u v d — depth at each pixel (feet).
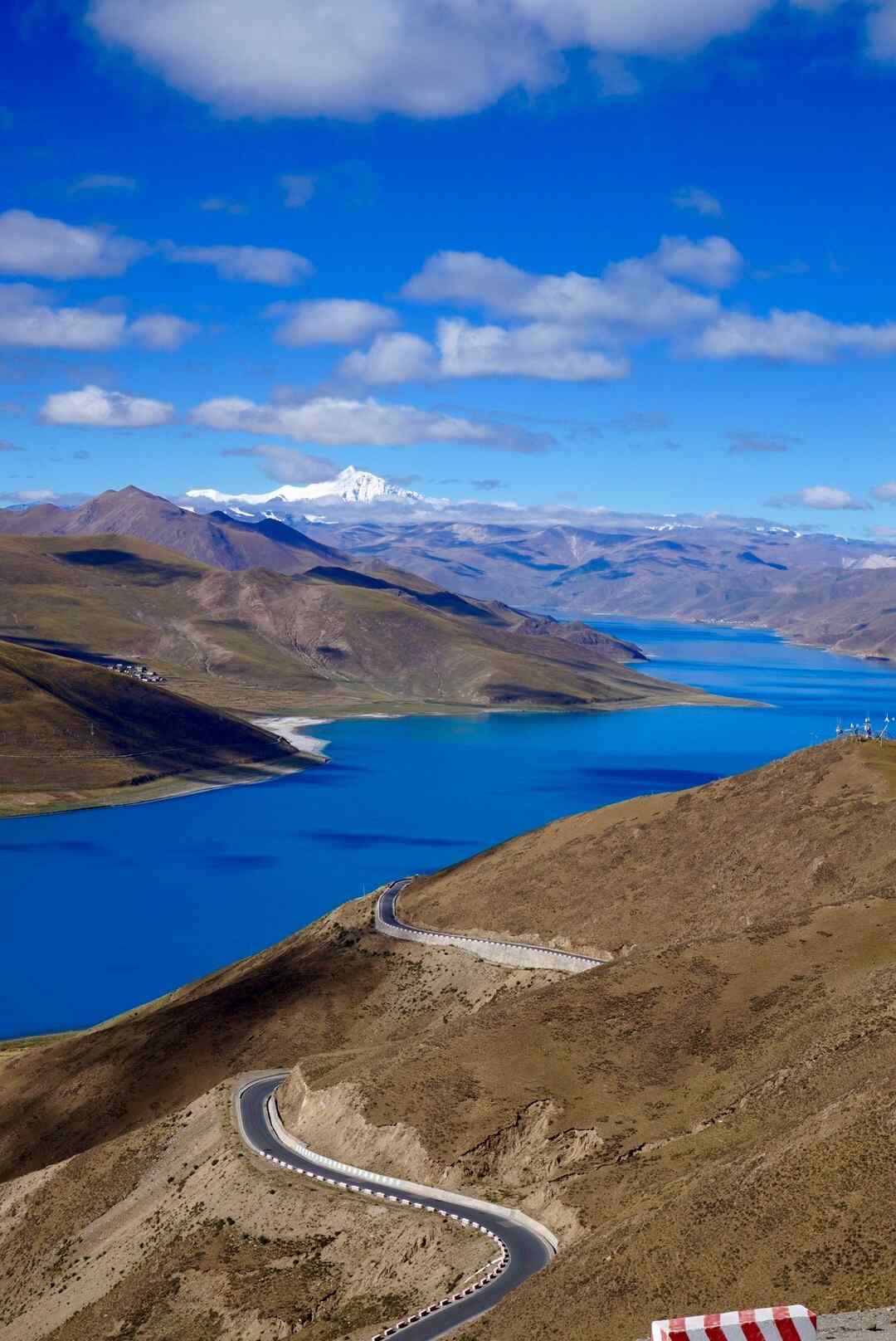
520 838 623.36
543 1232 255.29
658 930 486.79
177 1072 463.42
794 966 342.03
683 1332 92.22
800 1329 92.99
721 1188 207.10
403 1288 252.01
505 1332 197.36
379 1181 303.07
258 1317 260.42
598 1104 300.61
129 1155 374.43
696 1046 316.60
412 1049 352.90
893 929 352.08
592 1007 343.26
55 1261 338.54
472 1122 305.53
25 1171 437.17
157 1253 304.71
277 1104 370.73
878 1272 165.68
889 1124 200.64
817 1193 190.29
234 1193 312.91
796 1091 258.37
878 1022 273.95
